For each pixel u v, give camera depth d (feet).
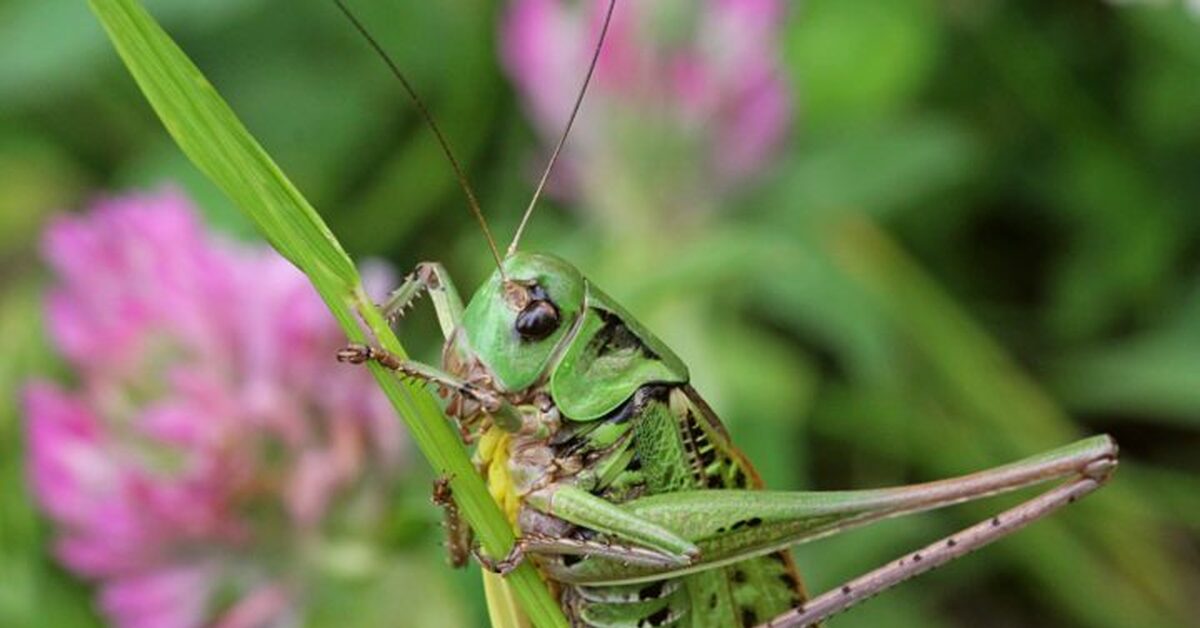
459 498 0.70
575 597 0.75
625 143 0.99
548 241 0.99
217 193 1.00
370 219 1.07
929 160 1.02
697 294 0.95
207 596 0.88
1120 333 1.11
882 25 1.07
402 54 1.09
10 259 1.07
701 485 0.76
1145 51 1.11
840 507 0.75
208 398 0.87
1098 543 1.04
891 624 1.00
